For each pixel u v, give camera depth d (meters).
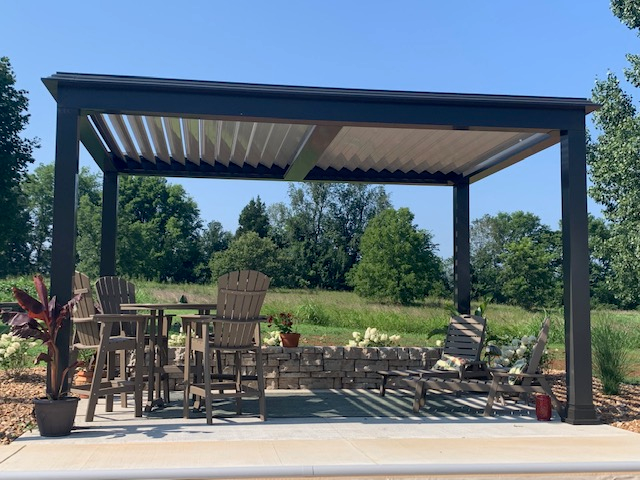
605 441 4.96
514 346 7.53
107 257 8.30
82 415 5.99
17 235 34.44
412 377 6.71
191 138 7.54
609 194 17.45
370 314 17.16
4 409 5.98
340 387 8.09
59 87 5.45
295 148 7.88
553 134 6.32
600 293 34.41
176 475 3.74
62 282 5.29
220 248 49.47
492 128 6.04
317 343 10.98
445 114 5.97
